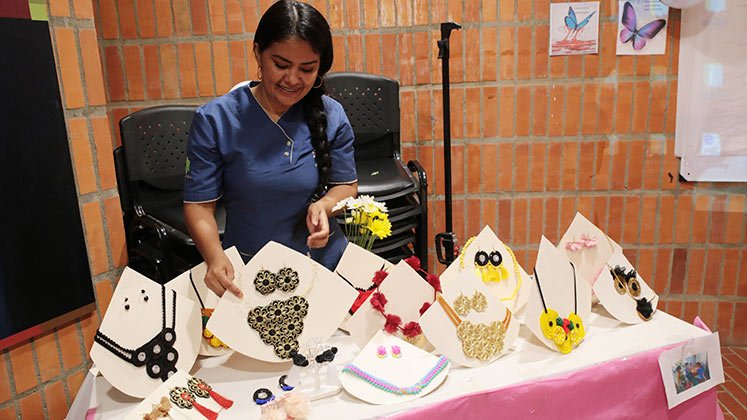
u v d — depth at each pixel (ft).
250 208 4.50
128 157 6.78
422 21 7.89
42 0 4.73
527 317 3.93
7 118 4.55
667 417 4.02
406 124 8.29
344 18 7.89
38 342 4.98
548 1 7.72
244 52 7.93
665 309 8.64
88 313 5.34
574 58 7.89
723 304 8.50
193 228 4.25
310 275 3.89
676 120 7.98
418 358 3.70
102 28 7.83
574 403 3.71
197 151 4.30
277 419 3.13
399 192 6.98
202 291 3.98
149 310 3.65
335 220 5.00
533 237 8.60
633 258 8.54
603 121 8.08
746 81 7.64
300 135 4.49
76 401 3.64
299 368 3.54
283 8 3.90
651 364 3.89
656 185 8.25
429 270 8.79
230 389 3.56
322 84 4.51
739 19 7.48
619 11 7.67
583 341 4.07
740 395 7.28
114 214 5.55
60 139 4.96
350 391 3.45
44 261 4.92
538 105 8.09
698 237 8.35
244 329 3.69
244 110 4.32
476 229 8.63
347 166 4.87
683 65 7.77
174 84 8.03
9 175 4.60
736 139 7.88
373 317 3.95
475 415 3.47
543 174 8.35
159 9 7.78
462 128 8.26
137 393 3.47
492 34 7.88
